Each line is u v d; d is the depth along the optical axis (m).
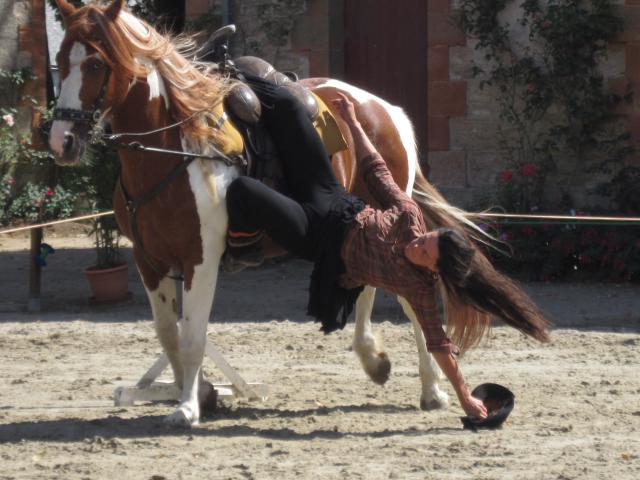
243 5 17.33
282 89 8.61
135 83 8.02
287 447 7.62
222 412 8.89
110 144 7.99
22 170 20.19
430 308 7.81
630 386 9.92
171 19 21.27
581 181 15.96
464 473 6.93
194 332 8.19
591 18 15.42
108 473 6.95
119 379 10.39
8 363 11.10
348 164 9.27
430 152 16.48
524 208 15.77
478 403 8.15
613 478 6.80
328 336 12.38
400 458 7.32
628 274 15.20
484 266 7.78
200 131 8.09
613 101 15.69
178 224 8.07
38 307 14.07
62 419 8.55
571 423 8.44
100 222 14.52
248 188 7.99
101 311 14.07
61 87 7.80
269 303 14.37
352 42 17.25
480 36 16.02
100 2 8.23
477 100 16.23
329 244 7.98
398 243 7.81
